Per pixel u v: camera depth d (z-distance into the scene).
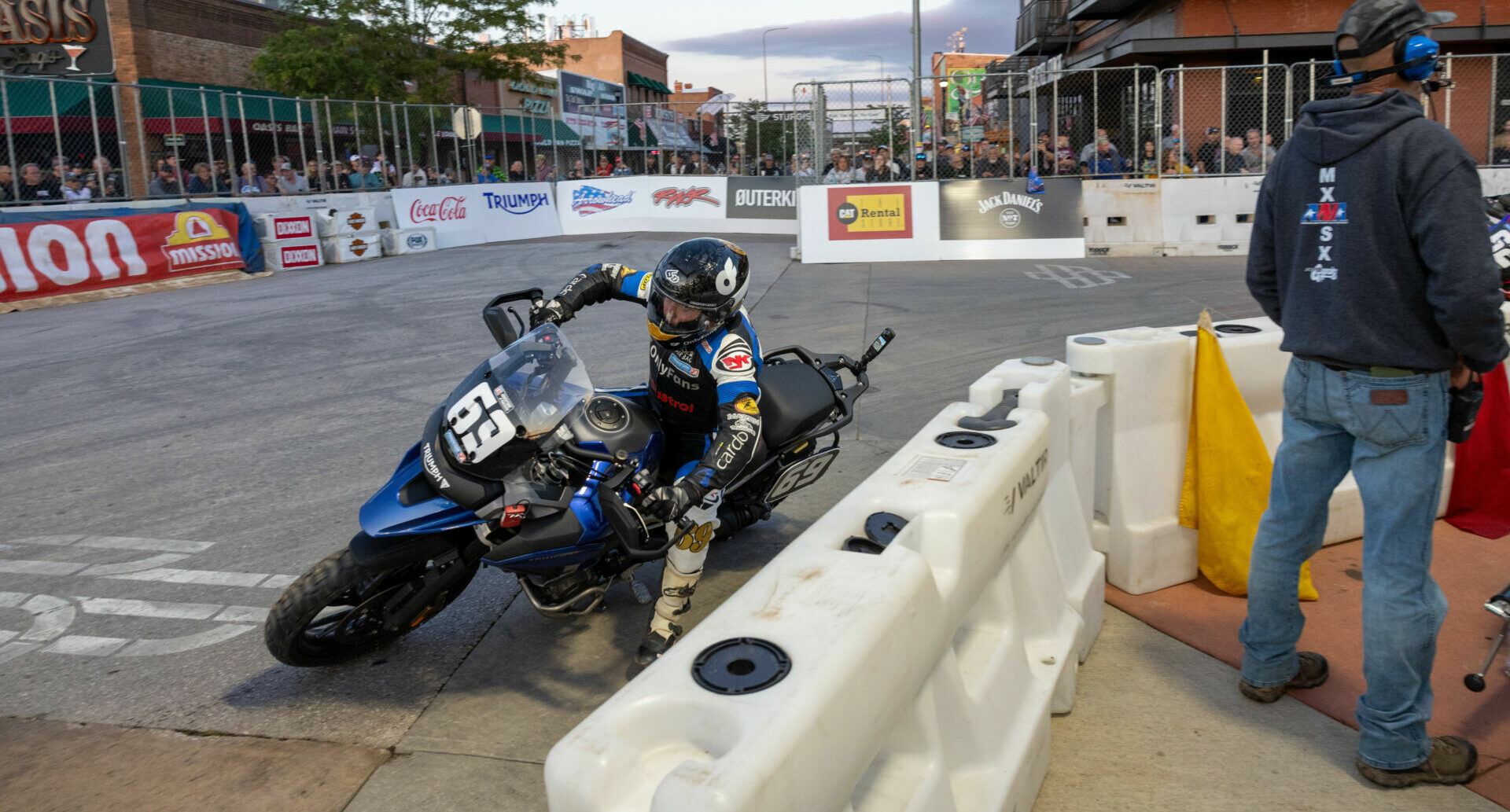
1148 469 3.75
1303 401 2.67
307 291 12.94
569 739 1.36
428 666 3.47
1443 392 2.46
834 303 11.11
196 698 3.27
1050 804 2.57
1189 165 16.42
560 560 3.13
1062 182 15.66
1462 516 4.26
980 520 2.10
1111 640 3.44
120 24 20.88
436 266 15.48
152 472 5.61
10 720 3.14
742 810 1.21
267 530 4.72
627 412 3.31
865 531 2.03
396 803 2.70
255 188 16.67
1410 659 2.51
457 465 2.97
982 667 2.31
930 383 7.30
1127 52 20.31
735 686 1.43
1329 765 2.71
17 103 14.92
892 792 1.83
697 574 3.32
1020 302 11.09
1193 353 3.80
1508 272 4.08
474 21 25.30
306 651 3.22
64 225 12.39
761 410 3.63
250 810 2.68
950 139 16.17
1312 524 2.81
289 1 23.75
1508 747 2.76
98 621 3.83
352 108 18.98
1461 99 18.17
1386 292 2.42
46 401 7.31
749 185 20.64
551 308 3.60
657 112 21.84
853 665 1.50
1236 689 3.10
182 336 9.76
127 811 2.68
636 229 21.42
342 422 6.56
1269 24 19.55
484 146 21.92
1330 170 2.49
